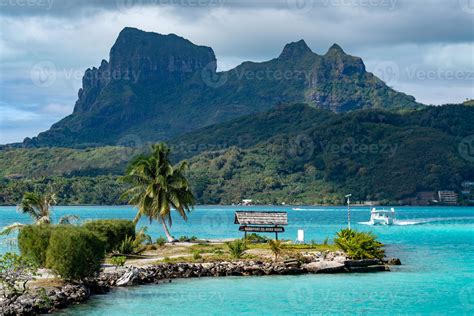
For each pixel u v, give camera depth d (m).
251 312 38.91
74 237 41.88
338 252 60.84
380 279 51.59
